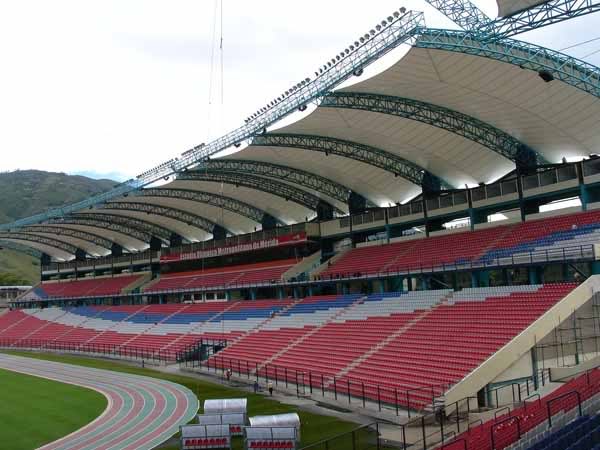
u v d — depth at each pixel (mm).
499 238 49219
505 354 31578
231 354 54562
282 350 49906
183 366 55094
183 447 26469
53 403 40344
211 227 86062
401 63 36875
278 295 69750
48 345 82375
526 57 33656
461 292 43438
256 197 73062
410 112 44469
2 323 106875
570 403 22844
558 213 47219
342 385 37875
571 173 45469
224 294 79688
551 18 29203
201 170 60281
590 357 34438
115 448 27984
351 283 63062
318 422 30281
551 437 18750
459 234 54688
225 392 41031
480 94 40281
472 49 33938
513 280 50031
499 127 44875
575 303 34219
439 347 36812
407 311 45688
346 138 50969
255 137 49531
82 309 101188
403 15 34656
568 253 40094
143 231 94188
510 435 20625
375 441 25766
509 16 30625
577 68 34062
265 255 78000
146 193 69375
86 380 50469
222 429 26562
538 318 33312
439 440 25125
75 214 83188
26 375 55094
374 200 64562
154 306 87188
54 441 29984
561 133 43031
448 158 51594
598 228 41656
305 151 54562
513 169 50938
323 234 69562
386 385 34938
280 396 38156
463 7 34188
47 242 108438
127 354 67125
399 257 56969
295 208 74812
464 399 28578
